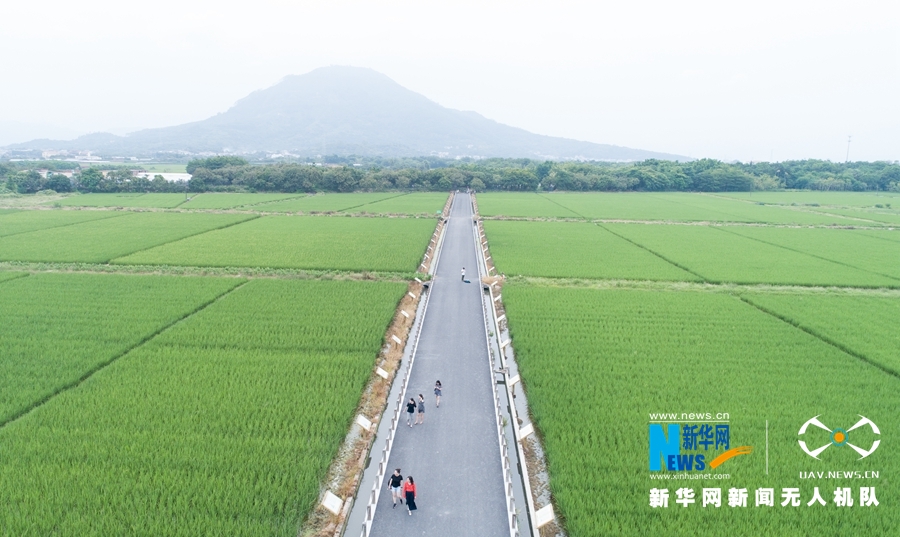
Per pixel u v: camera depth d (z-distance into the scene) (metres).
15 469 22.27
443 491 22.28
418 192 167.88
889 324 41.97
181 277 53.31
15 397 28.09
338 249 69.06
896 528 19.61
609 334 39.34
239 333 38.16
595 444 24.70
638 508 20.73
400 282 53.59
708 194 175.62
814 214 116.88
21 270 55.69
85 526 19.19
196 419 26.47
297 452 24.03
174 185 148.88
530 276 58.00
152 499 20.69
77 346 35.12
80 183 142.12
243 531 19.12
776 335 39.41
